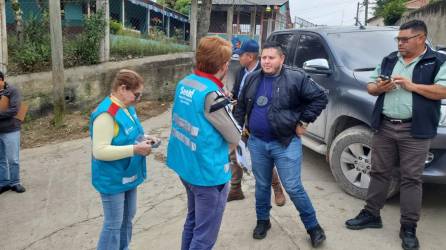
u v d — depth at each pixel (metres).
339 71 4.59
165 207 4.41
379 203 3.62
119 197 2.96
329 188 4.62
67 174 5.49
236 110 3.54
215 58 2.54
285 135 3.21
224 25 22.97
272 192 4.56
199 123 2.54
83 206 4.57
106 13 8.92
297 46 5.63
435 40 16.89
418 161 3.27
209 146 2.56
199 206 2.70
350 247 3.39
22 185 5.18
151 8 15.76
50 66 8.34
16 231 4.11
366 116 4.06
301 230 3.66
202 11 11.29
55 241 3.90
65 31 9.18
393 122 3.35
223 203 2.74
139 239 3.78
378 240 3.49
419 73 3.23
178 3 20.67
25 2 9.16
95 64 8.79
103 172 2.88
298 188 3.28
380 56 4.83
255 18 22.31
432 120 3.22
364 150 4.21
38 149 6.55
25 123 7.68
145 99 9.64
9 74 7.87
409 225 3.38
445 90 3.08
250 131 3.40
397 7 26.19
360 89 4.23
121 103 2.85
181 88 2.70
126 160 2.89
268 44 3.19
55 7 7.18
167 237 3.76
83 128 7.48
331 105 4.59
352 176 4.31
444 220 3.85
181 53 11.10
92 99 8.62
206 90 2.52
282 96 3.17
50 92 8.06
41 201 4.74
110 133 2.78
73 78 8.27
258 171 3.45
